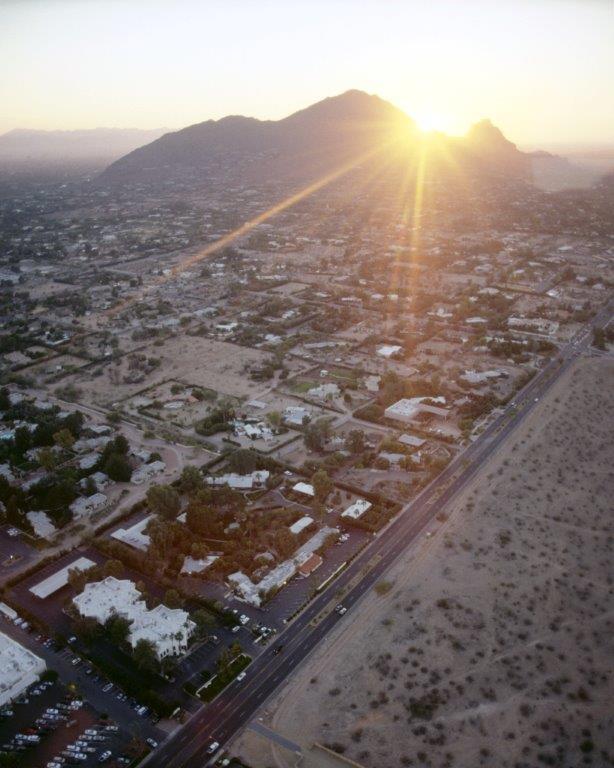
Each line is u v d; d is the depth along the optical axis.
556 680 190.12
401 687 186.62
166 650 197.75
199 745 171.00
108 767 165.38
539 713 179.62
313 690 186.50
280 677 191.38
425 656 196.88
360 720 176.75
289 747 169.62
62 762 167.12
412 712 179.00
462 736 172.50
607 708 181.75
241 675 192.62
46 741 173.75
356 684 187.88
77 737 174.50
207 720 178.50
